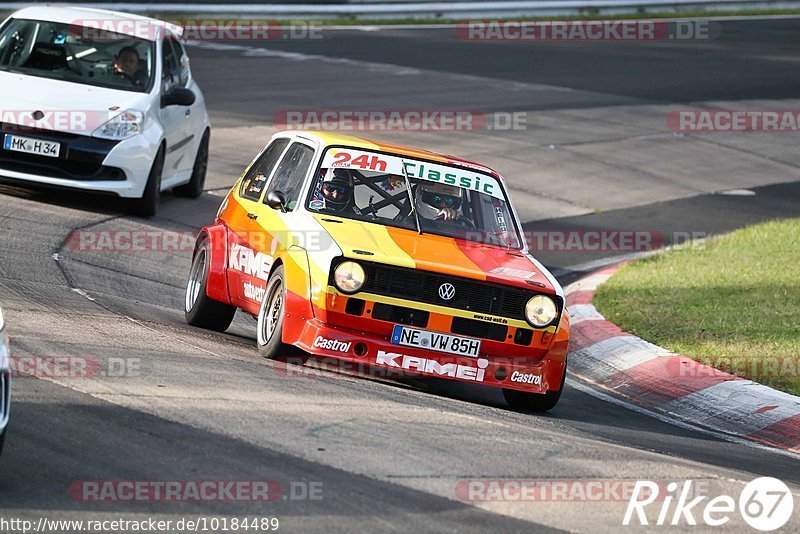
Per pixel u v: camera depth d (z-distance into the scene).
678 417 30.12
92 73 46.34
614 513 19.16
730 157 77.69
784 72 106.00
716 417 29.88
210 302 32.25
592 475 21.17
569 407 29.31
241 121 70.69
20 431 19.67
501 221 30.73
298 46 100.19
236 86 81.56
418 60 97.94
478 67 97.31
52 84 45.03
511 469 20.80
